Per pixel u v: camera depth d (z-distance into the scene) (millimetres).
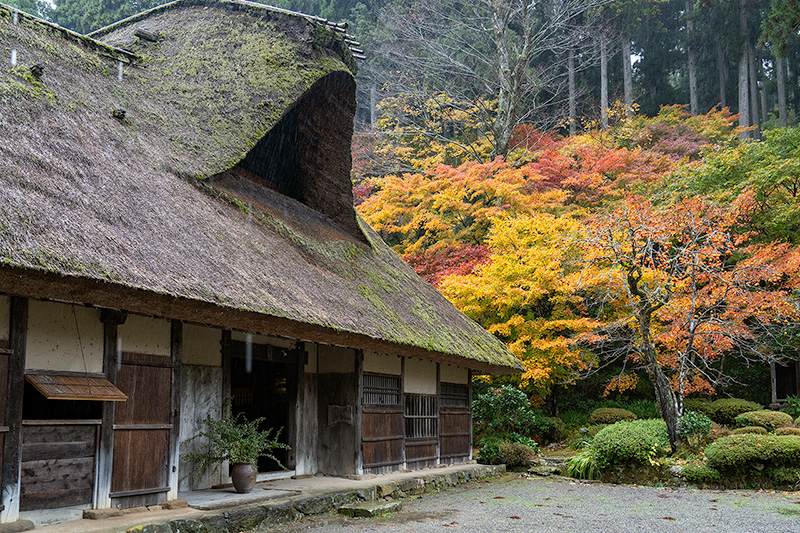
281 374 9344
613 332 13406
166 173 6762
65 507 4863
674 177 15953
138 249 4941
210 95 8695
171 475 5809
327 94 9500
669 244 11344
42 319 4852
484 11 24266
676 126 23234
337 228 10383
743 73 26062
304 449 8625
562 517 6762
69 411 5473
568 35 25469
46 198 4633
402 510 7227
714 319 11164
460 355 9516
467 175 16422
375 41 25188
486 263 14352
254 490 6977
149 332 5734
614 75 30953
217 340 7418
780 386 15141
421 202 17453
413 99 24531
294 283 6789
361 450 8539
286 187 10125
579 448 13133
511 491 9039
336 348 8938
